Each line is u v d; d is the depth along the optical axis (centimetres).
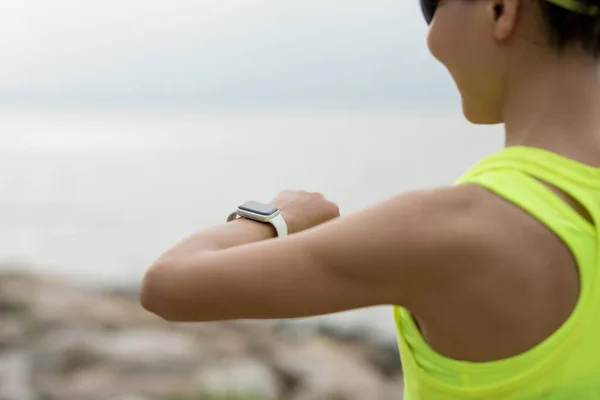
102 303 655
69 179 975
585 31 92
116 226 815
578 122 93
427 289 86
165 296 89
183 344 562
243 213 104
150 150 1080
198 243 95
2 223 836
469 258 85
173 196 851
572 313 87
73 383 502
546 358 86
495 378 87
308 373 532
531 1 92
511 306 86
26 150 1164
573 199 89
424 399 92
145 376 514
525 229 87
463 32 97
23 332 584
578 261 87
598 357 87
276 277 86
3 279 689
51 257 760
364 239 85
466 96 100
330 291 86
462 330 87
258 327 614
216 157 924
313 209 106
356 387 523
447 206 87
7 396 486
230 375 516
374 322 619
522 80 95
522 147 93
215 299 88
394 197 89
